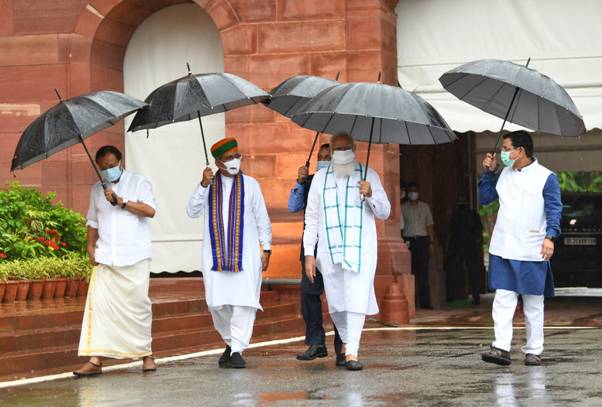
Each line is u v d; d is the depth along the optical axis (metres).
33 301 22.06
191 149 29.17
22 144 15.32
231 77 16.25
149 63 29.67
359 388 13.79
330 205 15.89
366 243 15.81
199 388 14.13
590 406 12.09
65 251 24.47
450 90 16.56
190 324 20.67
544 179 15.63
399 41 28.36
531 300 15.86
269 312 23.28
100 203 16.02
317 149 27.28
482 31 27.95
